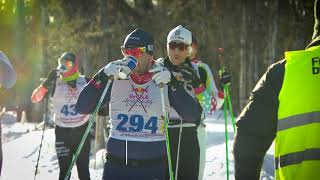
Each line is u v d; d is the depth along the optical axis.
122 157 4.98
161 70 4.91
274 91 3.05
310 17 29.27
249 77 31.45
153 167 4.97
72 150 9.21
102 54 23.19
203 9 32.00
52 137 16.08
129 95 5.03
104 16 22.78
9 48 29.56
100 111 6.66
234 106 33.06
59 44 27.27
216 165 10.60
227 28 32.75
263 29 31.16
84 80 9.38
